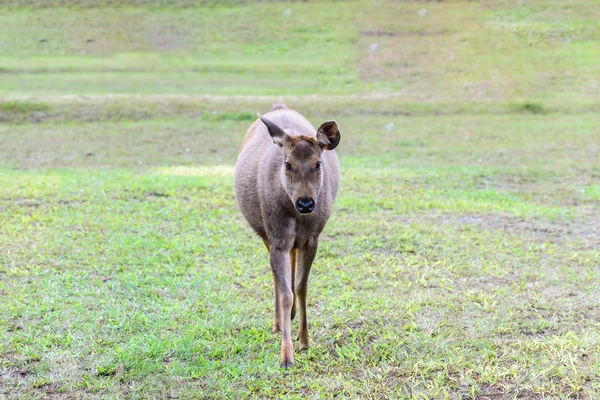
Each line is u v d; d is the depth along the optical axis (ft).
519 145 106.11
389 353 34.42
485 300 41.01
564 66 168.14
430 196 71.31
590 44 182.19
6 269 46.37
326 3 223.71
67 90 147.74
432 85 160.04
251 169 37.37
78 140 109.19
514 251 52.34
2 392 30.50
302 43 194.59
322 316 39.29
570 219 62.90
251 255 50.93
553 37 188.75
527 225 60.64
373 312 39.75
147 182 75.00
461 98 146.20
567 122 124.67
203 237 54.49
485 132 116.67
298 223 34.76
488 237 56.03
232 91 150.41
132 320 38.04
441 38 193.88
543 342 35.09
